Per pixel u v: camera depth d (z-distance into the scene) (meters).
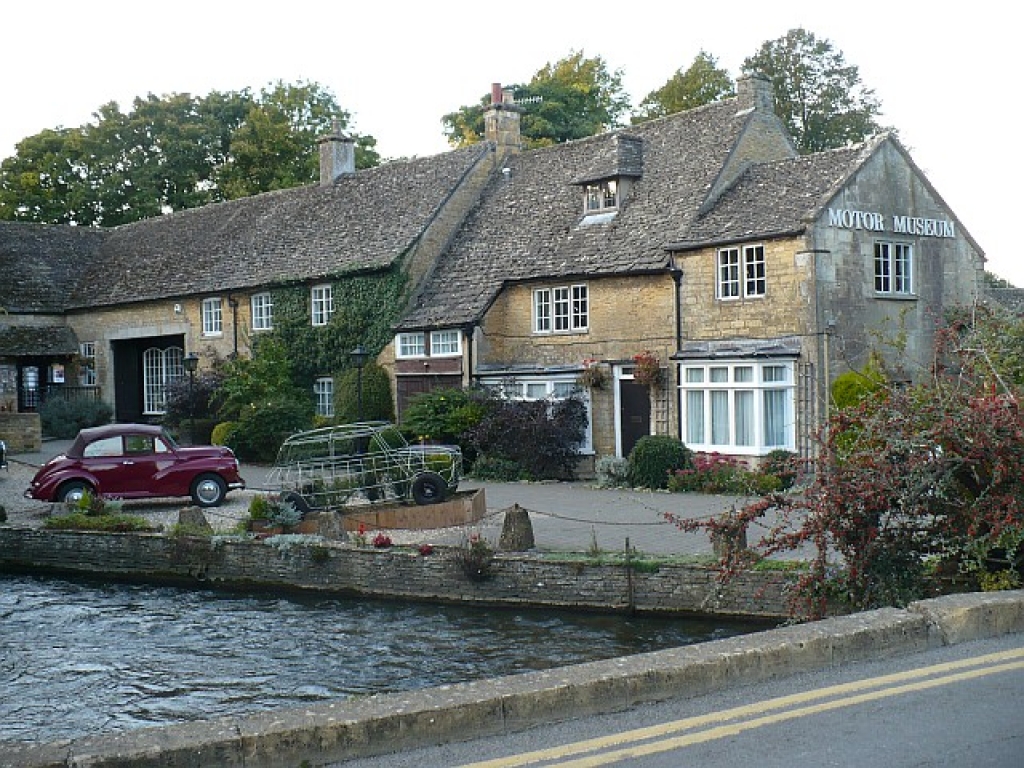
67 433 38.22
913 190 26.42
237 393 32.34
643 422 27.00
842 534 10.32
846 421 10.65
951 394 10.42
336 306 33.62
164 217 45.03
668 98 51.06
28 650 13.85
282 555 17.12
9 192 52.28
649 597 14.51
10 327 40.88
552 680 6.96
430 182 35.06
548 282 29.05
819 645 7.85
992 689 7.30
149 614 15.93
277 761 6.11
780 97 49.41
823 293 24.20
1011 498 9.70
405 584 16.14
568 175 32.53
